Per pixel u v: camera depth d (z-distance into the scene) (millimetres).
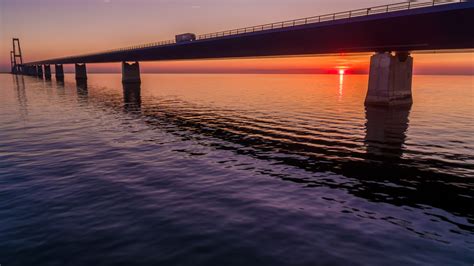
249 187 19844
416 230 14188
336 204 17203
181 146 32531
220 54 103812
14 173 22188
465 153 29594
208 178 21656
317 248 12273
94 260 11258
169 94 113688
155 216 15102
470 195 18891
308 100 89375
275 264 11062
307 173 23219
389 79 66000
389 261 11508
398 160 27141
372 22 53562
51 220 14609
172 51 120125
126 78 186250
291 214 15648
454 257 11953
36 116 54625
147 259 11328
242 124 48312
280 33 69438
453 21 46250
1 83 181625
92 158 26766
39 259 11352
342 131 41719
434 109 64812
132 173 22469
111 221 14523
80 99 89062
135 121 50719
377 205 17172
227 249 12055
